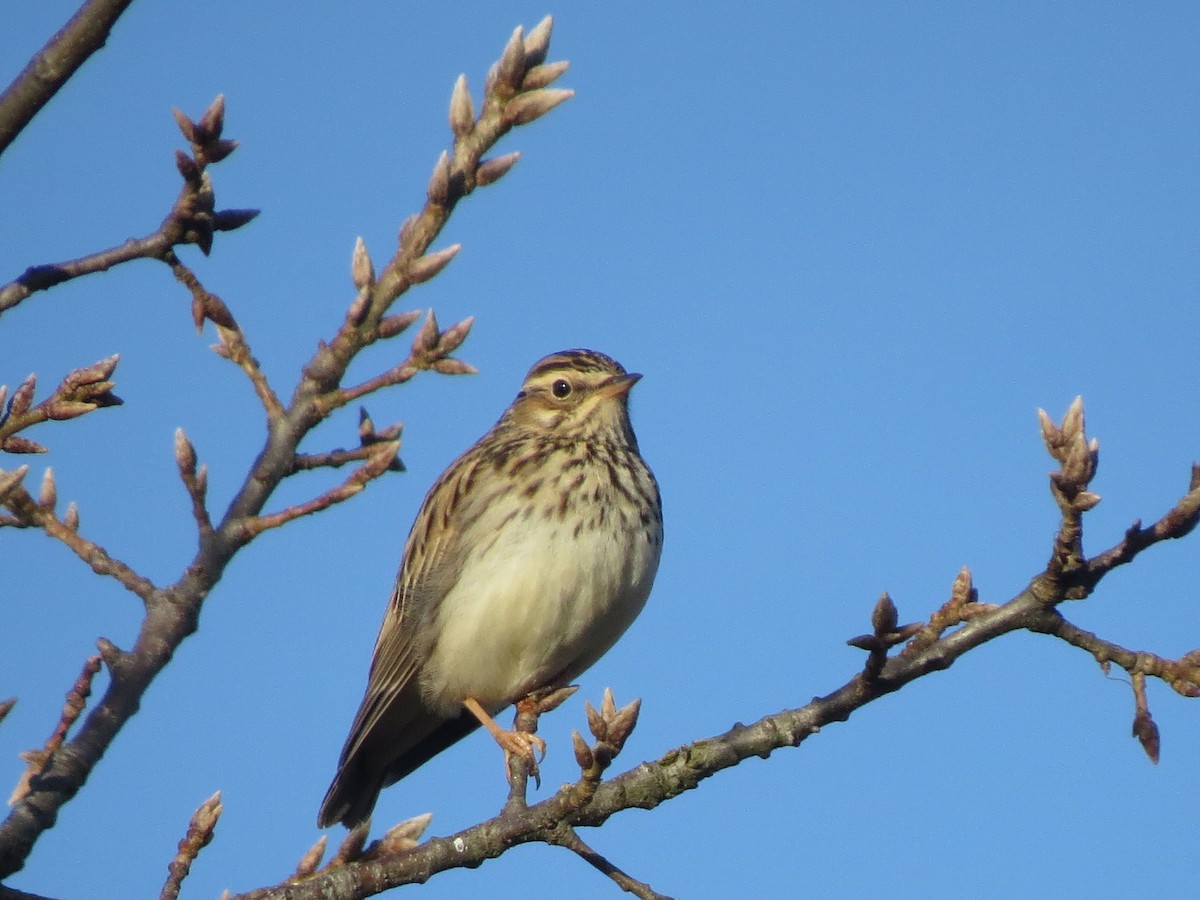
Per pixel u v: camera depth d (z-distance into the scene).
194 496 8.90
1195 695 9.30
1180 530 9.25
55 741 8.72
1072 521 9.25
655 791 10.54
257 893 10.00
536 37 8.84
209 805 9.53
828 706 10.51
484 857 10.40
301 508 8.97
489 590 14.48
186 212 9.34
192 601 8.84
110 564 8.91
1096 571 9.40
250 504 8.97
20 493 8.93
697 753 10.57
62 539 8.93
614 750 10.09
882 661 10.11
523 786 11.38
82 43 9.05
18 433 9.14
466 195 8.91
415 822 10.54
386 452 9.05
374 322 8.98
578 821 10.55
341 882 10.16
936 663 9.91
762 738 10.52
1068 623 9.60
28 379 9.22
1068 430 9.23
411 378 9.00
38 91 9.00
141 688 8.69
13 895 8.59
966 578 9.95
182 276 9.31
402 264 8.97
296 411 9.02
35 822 8.30
